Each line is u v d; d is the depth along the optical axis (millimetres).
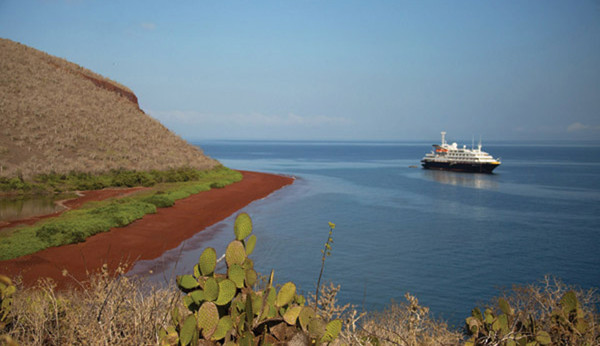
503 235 27953
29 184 32312
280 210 34812
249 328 2074
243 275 2348
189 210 29609
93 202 28469
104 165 41469
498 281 17500
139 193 34094
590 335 3514
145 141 54594
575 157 184125
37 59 61719
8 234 18578
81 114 52031
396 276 17422
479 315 3695
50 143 42250
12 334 2828
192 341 2094
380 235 26391
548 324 3816
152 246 19250
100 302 2869
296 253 20094
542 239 26938
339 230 27406
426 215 35500
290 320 2273
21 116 44594
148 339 2568
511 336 3299
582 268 20188
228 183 47188
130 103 67438
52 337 2789
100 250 17469
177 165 50562
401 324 3770
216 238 22344
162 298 3021
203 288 2297
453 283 16844
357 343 3100
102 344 2484
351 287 15391
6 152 37188
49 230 18422
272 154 191375
